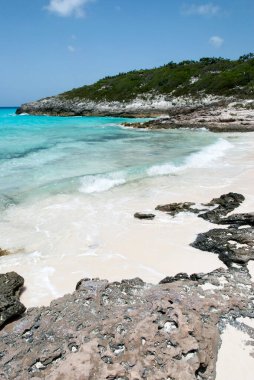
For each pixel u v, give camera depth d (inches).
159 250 297.4
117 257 287.1
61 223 351.6
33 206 393.4
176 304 193.5
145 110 2193.7
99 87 2738.7
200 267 268.1
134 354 158.9
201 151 741.9
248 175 534.9
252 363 167.9
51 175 517.3
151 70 2844.5
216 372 162.6
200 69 2529.5
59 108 2539.4
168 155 695.7
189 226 346.0
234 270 253.4
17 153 701.3
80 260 282.5
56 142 897.5
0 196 417.1
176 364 156.7
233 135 1067.3
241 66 2315.5
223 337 181.8
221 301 205.9
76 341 166.7
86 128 1385.3
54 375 147.0
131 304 197.2
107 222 356.5
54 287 245.8
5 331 182.7
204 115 1488.7
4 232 329.1
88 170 552.1
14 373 152.5
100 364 152.9
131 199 427.5
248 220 343.9
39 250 299.1
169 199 429.1
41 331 176.9
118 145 854.5
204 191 458.0
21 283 243.0
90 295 207.3
